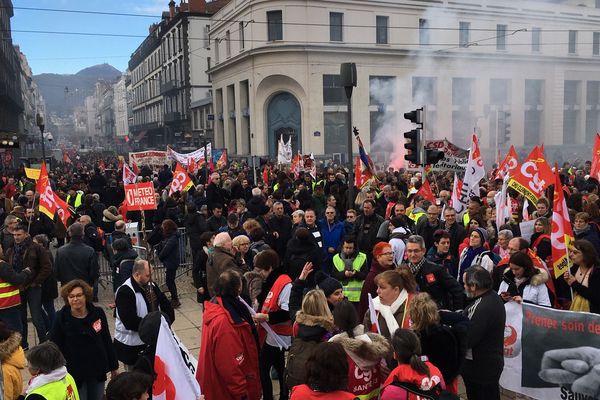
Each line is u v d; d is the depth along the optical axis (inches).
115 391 132.9
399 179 643.5
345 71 402.3
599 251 294.5
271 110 1552.7
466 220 383.2
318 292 175.8
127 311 213.3
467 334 167.8
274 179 732.7
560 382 209.6
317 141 1481.3
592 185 490.9
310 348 169.2
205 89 2295.8
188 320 348.2
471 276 183.9
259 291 233.1
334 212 364.2
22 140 1868.8
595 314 202.1
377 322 188.1
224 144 1861.5
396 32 1558.8
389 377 146.2
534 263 240.2
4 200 554.3
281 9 1461.6
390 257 227.6
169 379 161.3
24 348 305.0
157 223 526.9
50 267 300.2
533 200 371.6
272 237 379.6
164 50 2623.0
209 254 274.8
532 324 216.5
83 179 861.2
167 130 2711.6
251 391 193.6
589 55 1860.2
